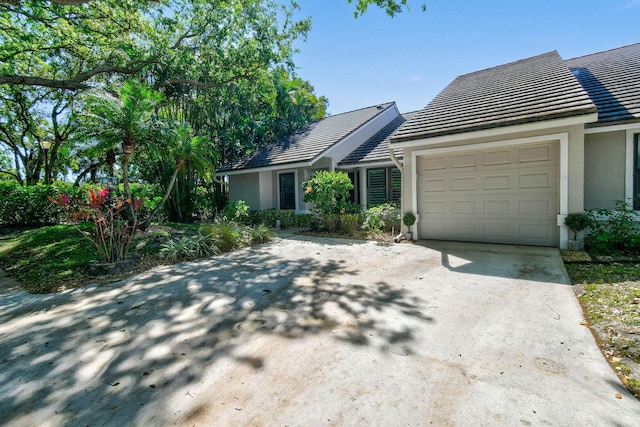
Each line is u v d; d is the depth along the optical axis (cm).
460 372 253
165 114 1430
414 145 805
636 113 646
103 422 211
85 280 577
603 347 282
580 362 261
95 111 836
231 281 531
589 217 639
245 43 1425
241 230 941
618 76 827
